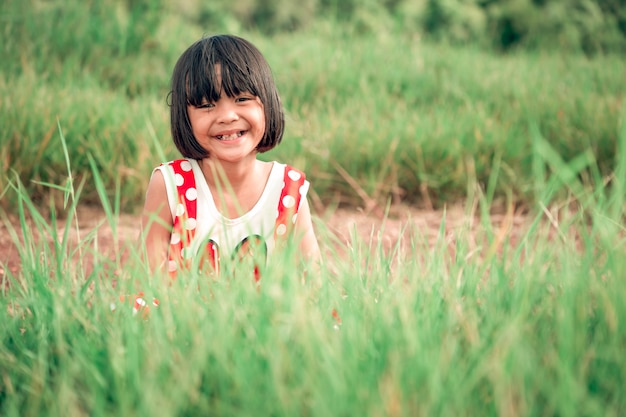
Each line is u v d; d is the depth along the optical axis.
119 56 6.05
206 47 1.99
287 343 1.31
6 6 6.11
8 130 3.73
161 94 5.40
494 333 1.32
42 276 1.68
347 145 4.17
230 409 1.14
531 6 13.62
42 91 4.30
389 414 1.09
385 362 1.24
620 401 1.16
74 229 3.38
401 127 4.36
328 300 1.54
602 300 1.34
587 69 6.90
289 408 1.13
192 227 2.10
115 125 4.02
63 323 1.51
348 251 1.84
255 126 2.02
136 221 3.57
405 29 13.21
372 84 5.91
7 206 3.48
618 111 4.48
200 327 1.38
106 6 6.57
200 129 1.99
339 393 1.09
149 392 1.12
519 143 4.18
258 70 2.02
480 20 14.08
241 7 18.84
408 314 1.33
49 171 3.70
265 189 2.17
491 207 3.90
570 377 1.09
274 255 1.61
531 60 7.59
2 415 1.31
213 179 2.12
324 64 6.14
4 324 1.60
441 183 3.96
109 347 1.36
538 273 1.50
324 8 19.25
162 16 7.01
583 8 12.92
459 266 1.68
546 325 1.38
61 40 5.91
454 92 5.75
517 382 1.15
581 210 1.66
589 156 1.48
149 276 1.59
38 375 1.35
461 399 1.11
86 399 1.26
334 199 3.98
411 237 1.90
